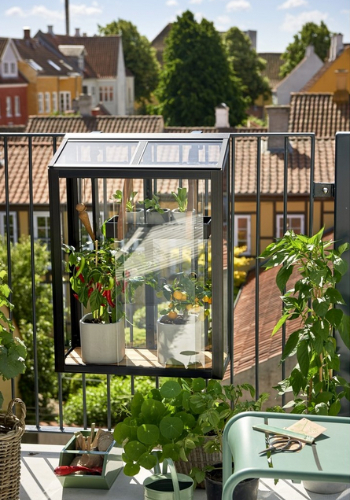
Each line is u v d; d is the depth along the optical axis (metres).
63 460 3.08
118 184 2.79
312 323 2.95
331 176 17.91
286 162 3.08
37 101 45.97
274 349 7.09
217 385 3.00
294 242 2.90
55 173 2.73
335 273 2.91
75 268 2.88
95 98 55.19
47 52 50.28
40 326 11.85
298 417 2.54
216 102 45.25
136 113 62.62
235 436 2.44
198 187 2.71
